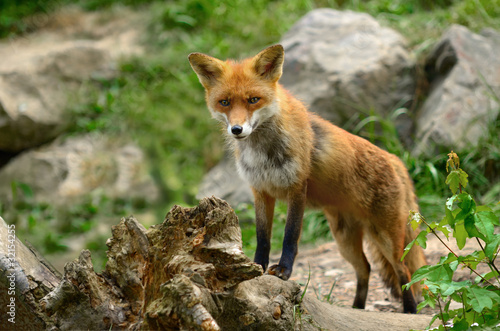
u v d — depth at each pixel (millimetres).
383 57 13750
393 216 7562
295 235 6621
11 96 16609
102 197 15344
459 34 13438
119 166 15992
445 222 5035
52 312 4754
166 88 17125
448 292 4574
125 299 4996
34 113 16500
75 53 17969
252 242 11344
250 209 12484
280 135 6676
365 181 7477
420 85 13750
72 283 4750
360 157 7504
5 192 15883
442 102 12523
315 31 15086
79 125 17031
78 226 14578
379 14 16438
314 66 13922
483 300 4422
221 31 18109
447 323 5625
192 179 15250
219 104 6805
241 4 18719
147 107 16891
